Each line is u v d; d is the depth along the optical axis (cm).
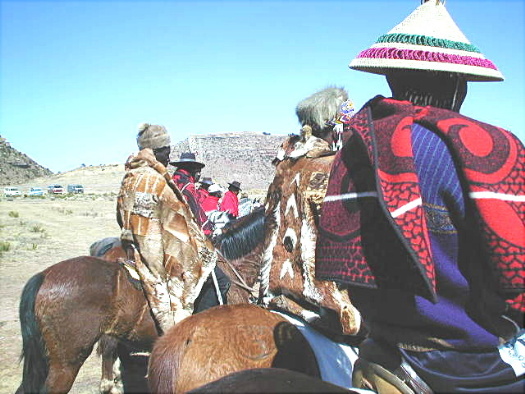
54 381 425
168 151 523
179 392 256
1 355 772
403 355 199
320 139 329
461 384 188
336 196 204
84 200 4581
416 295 187
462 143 176
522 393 184
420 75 210
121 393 602
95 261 463
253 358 266
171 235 457
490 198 168
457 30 210
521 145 182
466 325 184
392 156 183
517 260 165
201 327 273
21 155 14350
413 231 172
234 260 491
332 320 290
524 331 223
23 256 1623
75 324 431
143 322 458
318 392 158
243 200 1374
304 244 304
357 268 189
